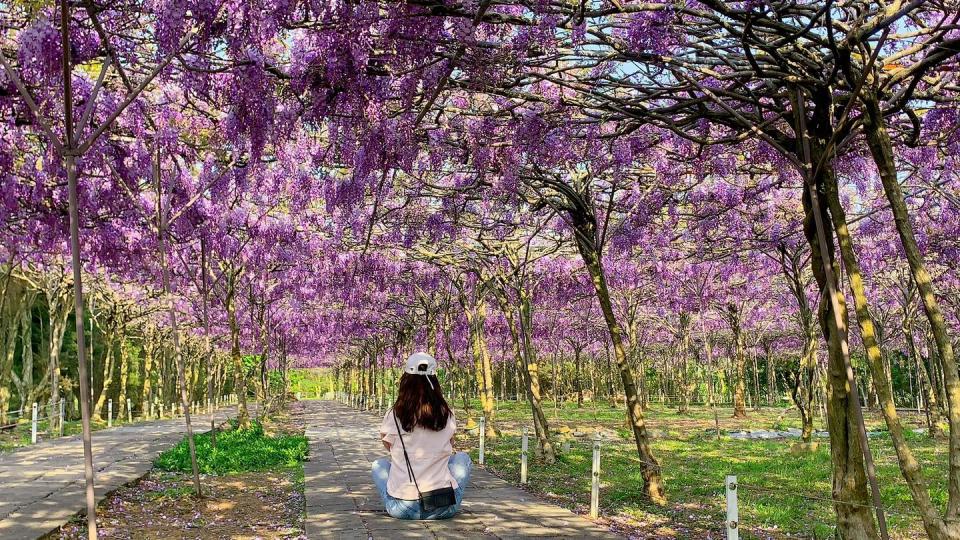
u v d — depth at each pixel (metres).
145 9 5.19
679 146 8.73
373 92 5.13
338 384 69.94
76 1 4.92
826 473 11.28
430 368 6.67
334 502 7.82
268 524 7.50
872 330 4.52
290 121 5.30
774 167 8.74
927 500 4.16
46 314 25.91
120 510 8.20
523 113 6.36
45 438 18.08
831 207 4.82
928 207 13.02
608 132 7.61
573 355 44.94
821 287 5.28
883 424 23.69
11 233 8.48
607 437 19.09
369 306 24.02
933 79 5.48
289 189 11.10
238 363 18.06
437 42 4.69
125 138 7.59
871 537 5.04
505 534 6.02
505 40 4.93
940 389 23.53
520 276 14.57
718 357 40.25
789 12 4.62
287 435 19.08
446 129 7.10
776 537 6.91
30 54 4.94
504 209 11.20
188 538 6.87
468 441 17.36
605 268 17.72
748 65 5.15
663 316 28.84
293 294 21.42
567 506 8.34
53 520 7.06
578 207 9.30
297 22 4.52
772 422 25.09
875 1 4.59
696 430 21.48
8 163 6.60
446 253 15.91
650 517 7.78
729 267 19.20
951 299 19.44
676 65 5.05
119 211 8.44
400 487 6.57
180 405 38.25
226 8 4.54
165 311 24.75
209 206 11.34
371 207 13.15
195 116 8.30
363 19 4.49
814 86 4.95
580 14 4.42
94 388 29.41
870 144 4.40
